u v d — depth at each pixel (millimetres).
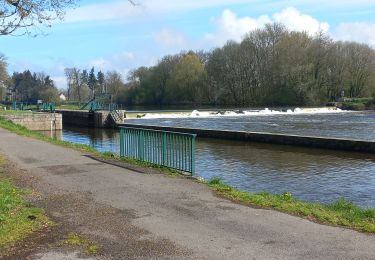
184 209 8602
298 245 6539
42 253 6223
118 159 15664
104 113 57375
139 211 8453
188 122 57781
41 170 13148
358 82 99312
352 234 7094
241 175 20031
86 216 8102
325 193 16203
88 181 11438
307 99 95250
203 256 6102
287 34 102875
